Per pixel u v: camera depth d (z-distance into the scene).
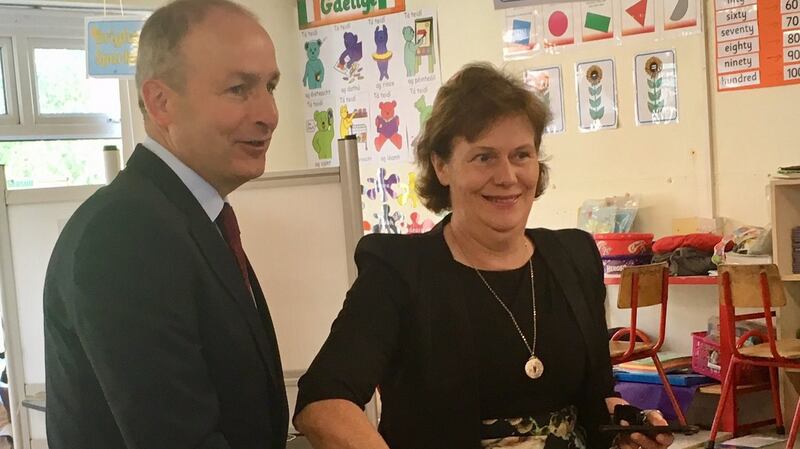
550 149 5.08
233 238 1.49
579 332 1.59
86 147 5.02
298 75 5.99
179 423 1.23
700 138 4.56
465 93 1.56
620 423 1.58
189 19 1.37
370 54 5.70
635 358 4.29
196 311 1.31
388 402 1.56
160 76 1.38
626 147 4.82
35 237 2.96
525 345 1.54
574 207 5.02
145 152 1.40
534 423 1.54
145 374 1.21
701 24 4.52
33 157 4.83
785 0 4.25
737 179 4.47
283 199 2.55
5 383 4.28
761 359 3.99
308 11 5.91
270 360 1.42
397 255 1.55
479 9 5.27
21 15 4.75
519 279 1.59
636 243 4.55
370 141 5.76
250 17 1.43
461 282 1.56
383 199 5.75
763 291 3.87
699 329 4.71
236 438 1.37
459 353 1.50
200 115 1.37
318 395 1.38
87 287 1.23
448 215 1.70
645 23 4.70
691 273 4.37
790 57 4.26
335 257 2.52
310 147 6.00
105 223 1.26
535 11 5.07
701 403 4.63
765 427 4.38
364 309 1.50
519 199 1.57
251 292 1.50
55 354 1.32
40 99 4.84
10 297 2.96
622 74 4.80
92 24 3.33
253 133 1.41
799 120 4.27
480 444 1.50
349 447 1.31
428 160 1.68
